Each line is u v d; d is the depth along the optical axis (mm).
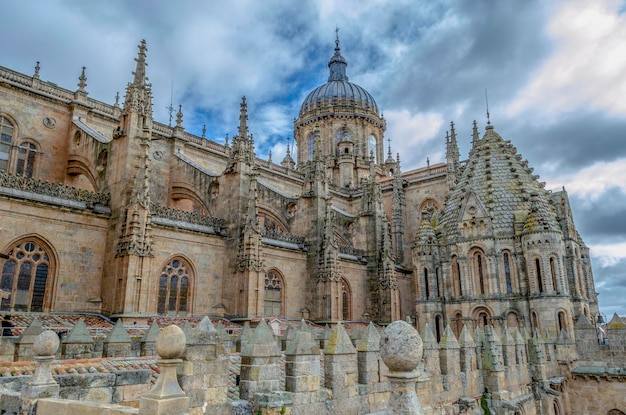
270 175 68312
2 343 19453
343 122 92000
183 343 9875
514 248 51000
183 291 39438
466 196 55000
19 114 43188
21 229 31406
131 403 13828
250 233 41531
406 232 75500
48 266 32750
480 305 51250
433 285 54750
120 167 36562
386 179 85375
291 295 49469
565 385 41031
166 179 52406
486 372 29328
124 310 31969
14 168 42125
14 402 12406
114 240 34656
